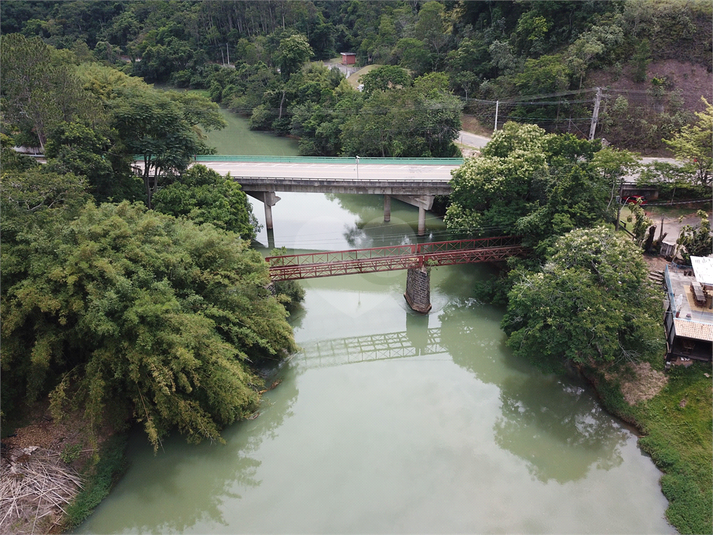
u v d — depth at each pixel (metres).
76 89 44.31
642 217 42.66
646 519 25.48
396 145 67.75
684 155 49.81
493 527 25.17
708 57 69.88
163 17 134.88
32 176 31.81
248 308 33.56
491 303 44.66
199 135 64.81
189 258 31.52
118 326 26.16
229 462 29.16
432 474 28.42
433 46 95.44
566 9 78.50
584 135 68.75
